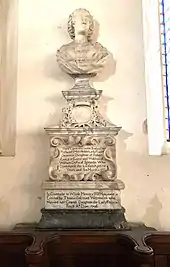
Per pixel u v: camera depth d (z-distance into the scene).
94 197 2.04
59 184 2.05
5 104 2.28
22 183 2.22
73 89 2.20
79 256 1.95
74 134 2.15
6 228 2.18
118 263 1.95
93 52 2.21
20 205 2.21
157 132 2.31
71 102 2.19
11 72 2.32
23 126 2.27
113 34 2.36
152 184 2.22
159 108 2.35
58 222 2.02
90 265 1.96
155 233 1.98
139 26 2.37
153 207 2.20
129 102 2.30
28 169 2.24
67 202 2.04
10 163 2.24
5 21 2.37
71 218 2.02
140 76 2.32
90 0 2.40
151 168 2.24
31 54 2.34
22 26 2.37
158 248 1.97
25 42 2.36
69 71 2.21
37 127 2.27
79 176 2.09
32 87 2.31
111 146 2.14
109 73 2.32
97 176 2.10
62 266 1.95
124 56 2.34
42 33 2.36
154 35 2.43
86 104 2.19
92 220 2.02
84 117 2.18
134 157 2.24
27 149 2.25
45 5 2.39
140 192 2.21
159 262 1.96
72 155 2.13
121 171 2.23
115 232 1.96
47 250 1.85
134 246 1.75
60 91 2.30
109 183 2.05
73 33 2.29
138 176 2.23
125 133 2.27
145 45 2.38
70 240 1.93
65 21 2.37
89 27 2.28
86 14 2.28
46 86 2.31
